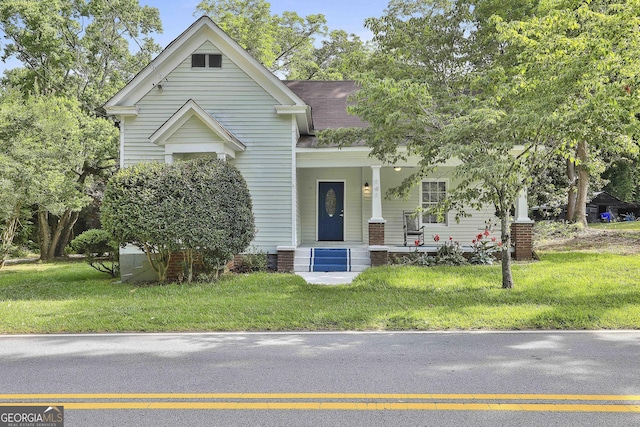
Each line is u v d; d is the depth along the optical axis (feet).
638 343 18.60
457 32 39.42
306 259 42.27
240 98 42.37
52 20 70.54
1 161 46.60
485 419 11.35
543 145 30.83
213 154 41.57
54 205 54.44
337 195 52.06
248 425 11.12
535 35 26.66
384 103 27.78
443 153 25.30
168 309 25.67
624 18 23.89
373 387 13.65
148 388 13.76
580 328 21.29
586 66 23.65
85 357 17.39
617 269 34.04
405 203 50.31
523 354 17.11
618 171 109.29
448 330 21.38
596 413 11.69
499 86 27.73
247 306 26.07
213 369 15.64
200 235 32.37
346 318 23.26
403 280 33.37
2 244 56.75
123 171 33.22
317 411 11.91
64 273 48.26
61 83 72.54
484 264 40.42
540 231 58.59
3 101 56.65
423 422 11.19
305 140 46.09
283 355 17.38
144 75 41.78
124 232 32.17
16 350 18.58
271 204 42.29
